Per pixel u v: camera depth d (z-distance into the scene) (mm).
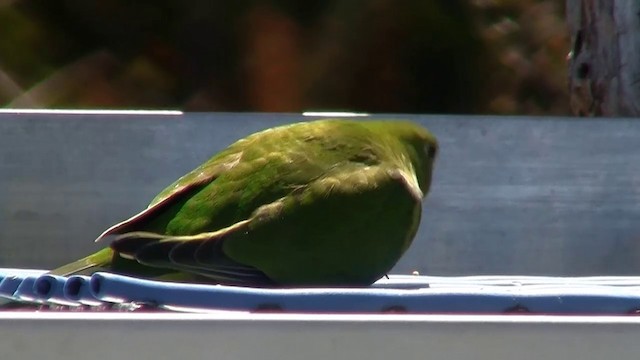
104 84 12125
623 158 6262
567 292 3795
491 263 6277
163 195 4711
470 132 6262
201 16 12070
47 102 11961
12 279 3930
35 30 12031
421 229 6266
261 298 3670
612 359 3338
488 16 11883
